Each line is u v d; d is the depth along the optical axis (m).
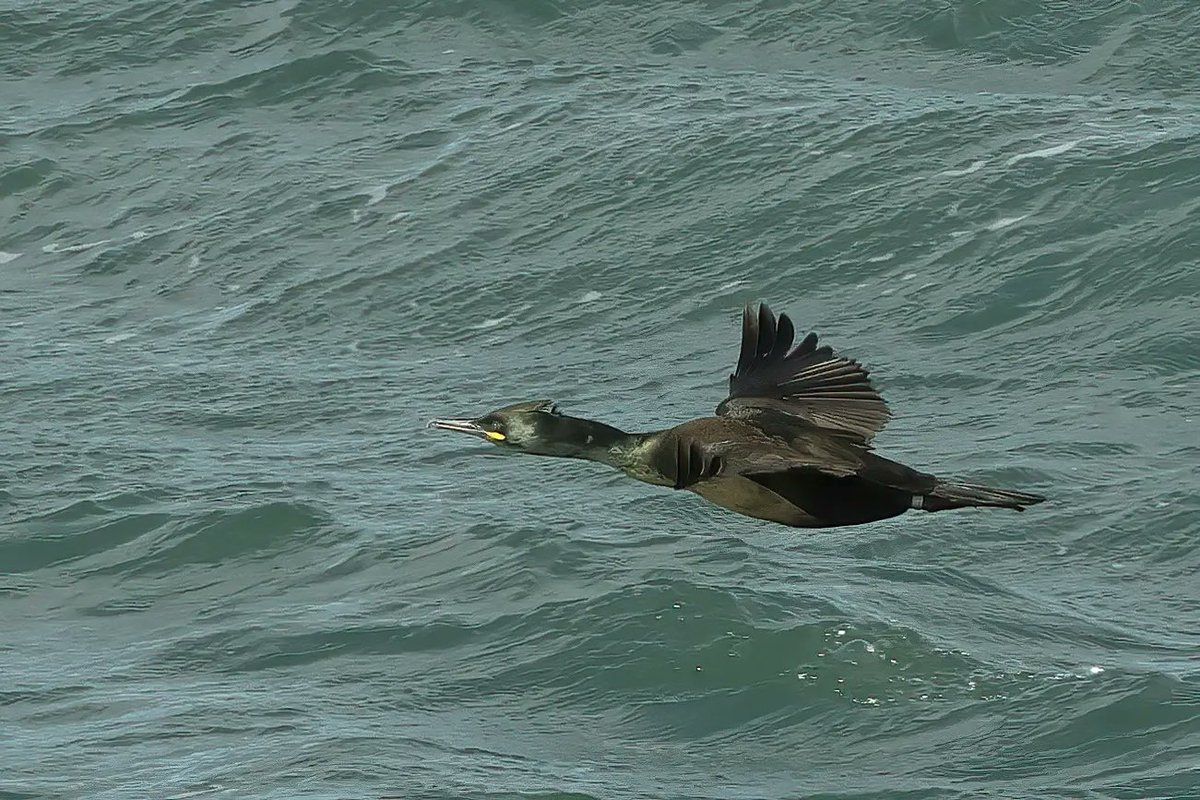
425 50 37.72
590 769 18.28
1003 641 20.53
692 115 34.50
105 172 35.50
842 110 34.12
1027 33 36.25
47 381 28.98
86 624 22.16
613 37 37.50
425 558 22.95
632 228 32.09
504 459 25.77
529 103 35.62
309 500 24.56
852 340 29.09
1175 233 30.23
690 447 8.46
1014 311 29.33
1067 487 24.38
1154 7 36.62
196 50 38.75
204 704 19.73
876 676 19.77
